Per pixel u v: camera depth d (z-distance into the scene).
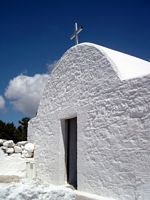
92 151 4.65
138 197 3.63
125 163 3.92
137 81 3.88
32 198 2.31
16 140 18.38
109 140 4.29
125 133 3.98
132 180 3.77
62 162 5.77
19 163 6.94
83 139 4.91
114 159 4.14
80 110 5.12
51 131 6.18
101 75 4.66
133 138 3.83
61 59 6.07
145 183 3.56
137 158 3.73
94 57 4.91
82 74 5.21
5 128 18.33
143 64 4.95
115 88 4.29
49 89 6.48
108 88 4.45
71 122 6.04
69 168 5.82
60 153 5.78
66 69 5.83
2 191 2.36
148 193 3.50
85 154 4.80
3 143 7.35
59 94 6.01
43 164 6.37
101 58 4.73
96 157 4.54
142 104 3.76
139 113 3.79
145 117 3.68
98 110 4.62
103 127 4.45
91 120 4.77
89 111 4.85
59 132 5.86
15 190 2.36
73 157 5.91
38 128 6.80
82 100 5.11
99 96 4.64
